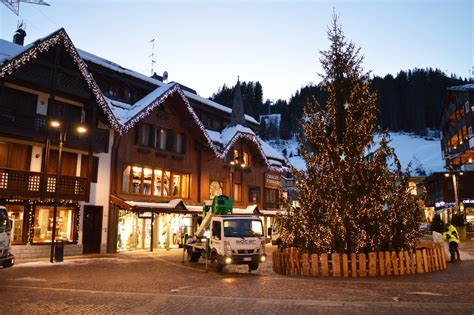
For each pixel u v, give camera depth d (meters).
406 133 178.75
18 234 22.75
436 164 126.75
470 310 8.58
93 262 21.23
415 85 198.75
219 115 42.12
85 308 9.35
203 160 36.34
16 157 23.30
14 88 23.06
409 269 14.95
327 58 17.78
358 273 14.53
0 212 14.05
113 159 28.08
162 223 32.28
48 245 23.66
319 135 16.98
